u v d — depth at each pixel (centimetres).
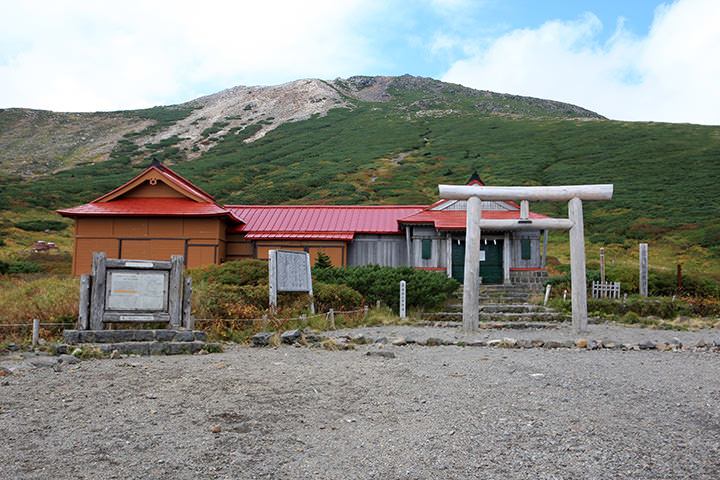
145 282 977
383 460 460
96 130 15000
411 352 1038
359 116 14638
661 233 4762
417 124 13262
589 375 813
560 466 451
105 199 2684
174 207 2606
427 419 571
